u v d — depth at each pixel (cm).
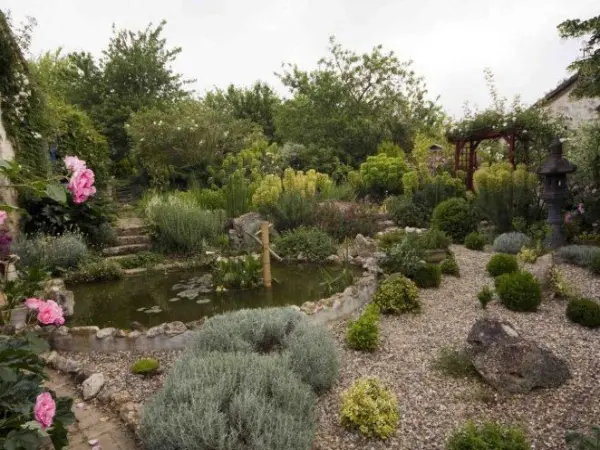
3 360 168
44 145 689
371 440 230
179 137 1206
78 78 1800
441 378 291
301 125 1645
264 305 452
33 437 145
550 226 615
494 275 512
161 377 306
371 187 1156
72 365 316
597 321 355
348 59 1661
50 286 450
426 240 621
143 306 464
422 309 427
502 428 216
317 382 273
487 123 928
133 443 228
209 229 741
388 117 1577
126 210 984
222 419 195
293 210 780
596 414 240
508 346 277
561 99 1040
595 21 549
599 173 658
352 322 371
